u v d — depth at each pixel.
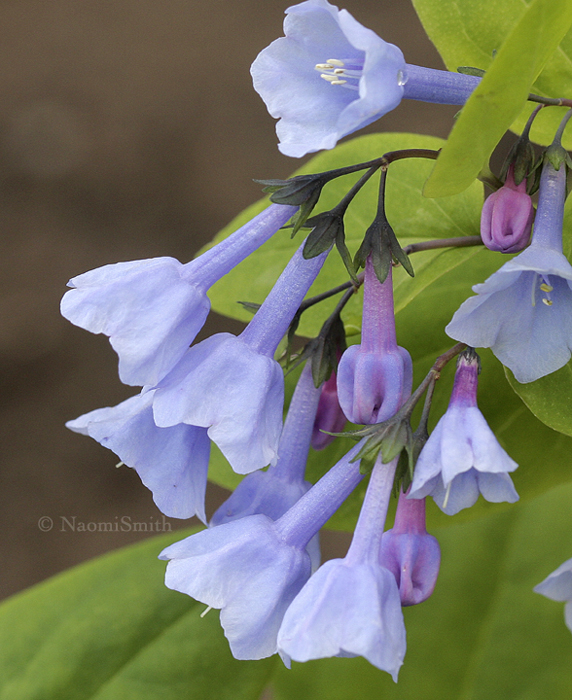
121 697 0.40
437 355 0.37
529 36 0.32
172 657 0.40
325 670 0.40
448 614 0.40
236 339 0.33
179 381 0.33
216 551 0.33
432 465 0.33
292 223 0.34
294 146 0.33
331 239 0.34
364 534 0.33
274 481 0.35
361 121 0.32
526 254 0.33
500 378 0.37
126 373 0.33
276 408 0.33
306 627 0.32
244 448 0.33
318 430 0.35
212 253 0.34
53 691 0.40
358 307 0.37
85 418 0.34
